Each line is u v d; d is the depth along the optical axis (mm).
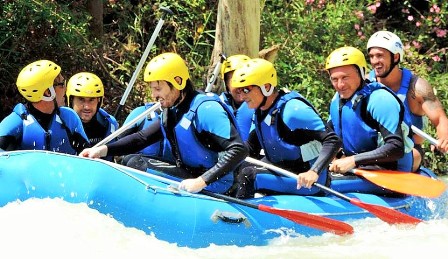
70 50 15828
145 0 18328
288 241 9391
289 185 9953
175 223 8797
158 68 8938
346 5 18719
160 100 9062
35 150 8875
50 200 8484
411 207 10734
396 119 10188
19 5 15039
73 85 10891
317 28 18219
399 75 11758
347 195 10383
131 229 8609
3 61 15094
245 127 11398
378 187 10750
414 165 11398
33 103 9555
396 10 20797
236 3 14602
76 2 16734
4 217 8312
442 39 20094
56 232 8172
